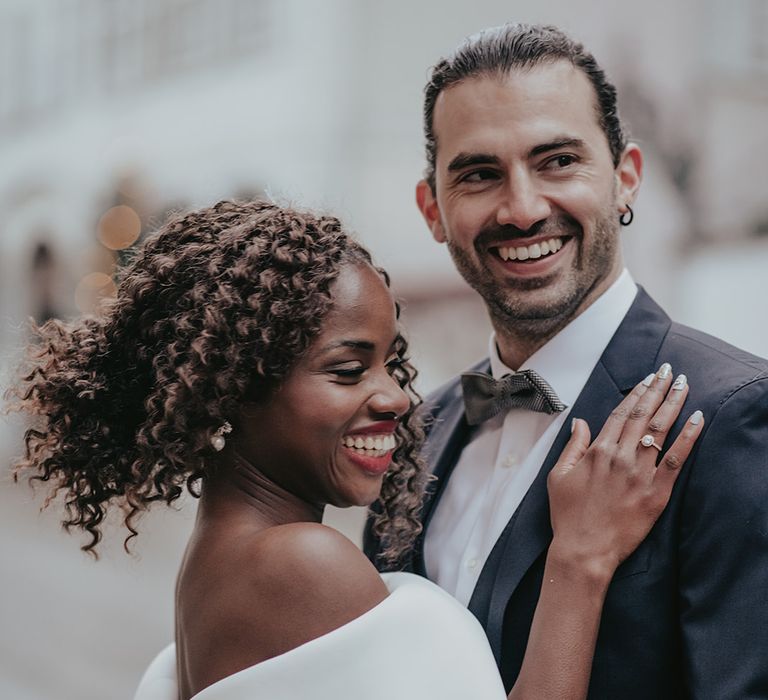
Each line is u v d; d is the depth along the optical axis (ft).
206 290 4.34
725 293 19.36
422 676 3.99
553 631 4.55
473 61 5.33
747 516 4.44
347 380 4.35
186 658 4.40
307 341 4.23
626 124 5.86
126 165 36.14
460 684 4.06
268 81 31.19
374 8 27.09
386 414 4.42
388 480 5.45
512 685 4.89
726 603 4.43
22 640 17.22
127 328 4.59
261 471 4.42
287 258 4.27
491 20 23.56
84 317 4.89
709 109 19.72
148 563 21.57
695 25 19.79
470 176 5.41
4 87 45.14
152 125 36.55
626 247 20.70
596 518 4.68
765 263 18.72
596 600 4.59
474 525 5.54
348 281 4.35
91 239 38.78
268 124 31.09
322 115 28.73
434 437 6.30
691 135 19.89
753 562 4.42
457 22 24.73
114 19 38.63
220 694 3.92
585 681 4.52
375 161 27.07
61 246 40.73
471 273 5.51
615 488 4.69
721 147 19.60
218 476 4.45
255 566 4.10
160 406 4.35
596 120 5.40
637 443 4.73
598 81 5.46
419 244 25.36
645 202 20.45
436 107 5.57
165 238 4.70
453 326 24.17
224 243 4.43
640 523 4.62
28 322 5.14
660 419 4.72
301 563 4.02
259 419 4.33
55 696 14.51
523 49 5.28
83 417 4.68
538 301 5.37
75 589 20.38
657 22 20.24
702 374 4.90
